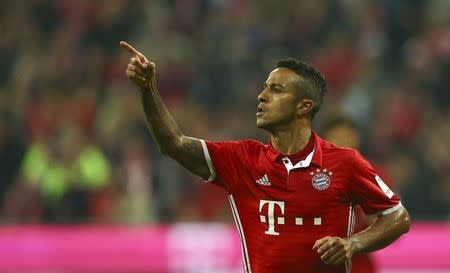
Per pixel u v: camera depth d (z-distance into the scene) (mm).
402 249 33469
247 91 47406
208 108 47312
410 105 47281
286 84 17266
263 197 17172
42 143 42375
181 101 47719
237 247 33625
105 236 33781
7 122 44156
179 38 50656
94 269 33500
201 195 40031
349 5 51906
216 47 49844
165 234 33844
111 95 47656
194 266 33531
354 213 17641
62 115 46281
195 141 17422
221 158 17438
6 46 50812
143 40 50125
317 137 17469
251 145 17609
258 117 17406
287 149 17328
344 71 49062
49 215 40125
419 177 43062
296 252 16969
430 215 41250
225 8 51906
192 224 36781
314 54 50344
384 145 45219
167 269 33500
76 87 48344
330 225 17047
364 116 46531
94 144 43969
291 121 17328
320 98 17578
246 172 17344
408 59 50688
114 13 50875
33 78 48594
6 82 49375
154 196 40219
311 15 51469
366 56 49719
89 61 49625
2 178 43531
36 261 33438
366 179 17234
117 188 40125
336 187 17062
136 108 45719
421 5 52969
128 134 44562
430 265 33406
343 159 17188
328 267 17031
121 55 49719
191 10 51875
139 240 33688
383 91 48188
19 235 33719
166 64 48656
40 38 51312
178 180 41094
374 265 21891
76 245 33625
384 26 51719
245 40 50094
